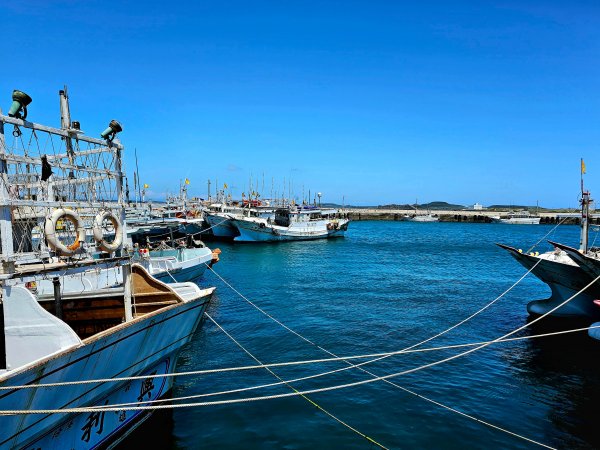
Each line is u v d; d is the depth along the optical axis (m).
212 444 10.52
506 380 14.40
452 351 17.14
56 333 7.57
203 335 19.16
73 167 9.51
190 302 11.19
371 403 12.69
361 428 11.28
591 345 17.78
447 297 27.59
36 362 6.70
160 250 29.03
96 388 8.48
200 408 12.37
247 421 11.63
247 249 55.94
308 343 18.06
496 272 38.84
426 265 43.19
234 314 22.88
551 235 89.25
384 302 26.03
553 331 19.72
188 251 29.34
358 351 17.11
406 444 10.55
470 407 12.48
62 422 7.87
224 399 12.87
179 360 16.08
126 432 10.08
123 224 11.34
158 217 50.97
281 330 19.91
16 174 9.38
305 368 15.33
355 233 94.88
